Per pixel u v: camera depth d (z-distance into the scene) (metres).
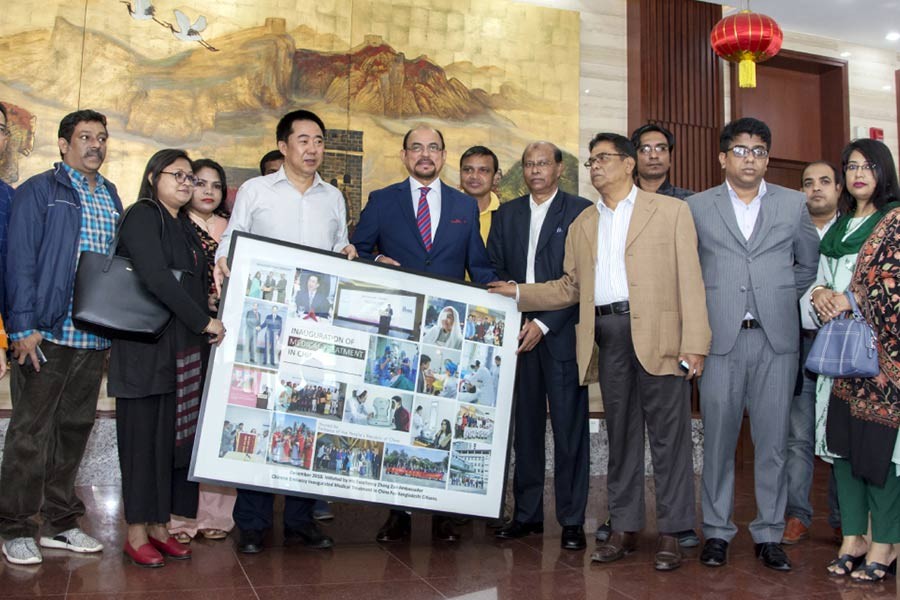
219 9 6.16
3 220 3.56
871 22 7.95
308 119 3.88
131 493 3.30
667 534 3.60
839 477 3.56
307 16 6.37
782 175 8.45
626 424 3.77
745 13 6.24
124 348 3.31
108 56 5.91
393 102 6.56
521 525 4.15
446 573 3.38
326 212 3.99
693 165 7.50
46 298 3.44
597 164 3.82
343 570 3.38
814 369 3.42
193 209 4.42
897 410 3.28
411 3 6.66
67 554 3.54
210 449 3.42
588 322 3.83
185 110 6.05
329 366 3.66
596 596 3.08
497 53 6.87
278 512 4.90
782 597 3.10
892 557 3.42
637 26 7.32
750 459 7.04
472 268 4.22
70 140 3.61
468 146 6.73
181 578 3.19
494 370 3.97
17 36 5.71
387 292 3.81
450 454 3.83
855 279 3.42
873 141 3.55
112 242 3.36
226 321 3.52
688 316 3.61
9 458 3.45
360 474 3.65
